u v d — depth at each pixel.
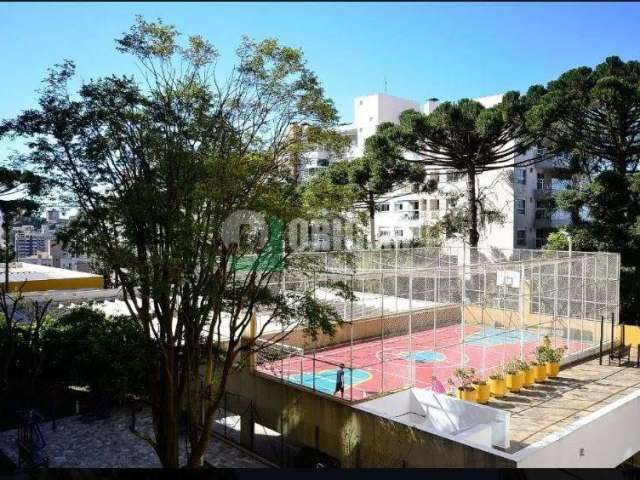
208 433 13.41
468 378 16.44
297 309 14.06
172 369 12.80
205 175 11.80
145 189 11.45
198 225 11.52
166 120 12.20
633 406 15.09
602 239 28.92
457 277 26.19
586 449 13.18
